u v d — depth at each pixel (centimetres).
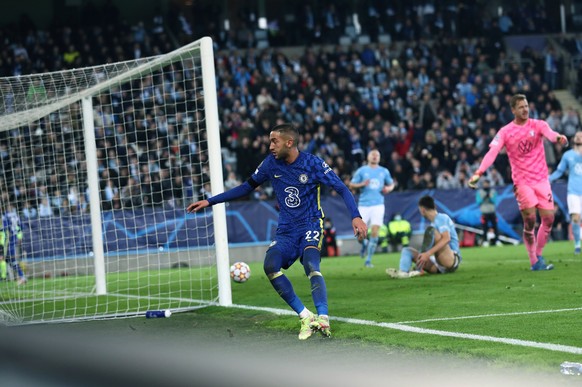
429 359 671
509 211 2848
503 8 4234
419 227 2819
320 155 3105
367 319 945
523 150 1467
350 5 4156
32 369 656
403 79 3616
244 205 2670
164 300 1348
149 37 3819
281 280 836
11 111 1370
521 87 3569
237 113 3219
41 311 1291
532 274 1426
